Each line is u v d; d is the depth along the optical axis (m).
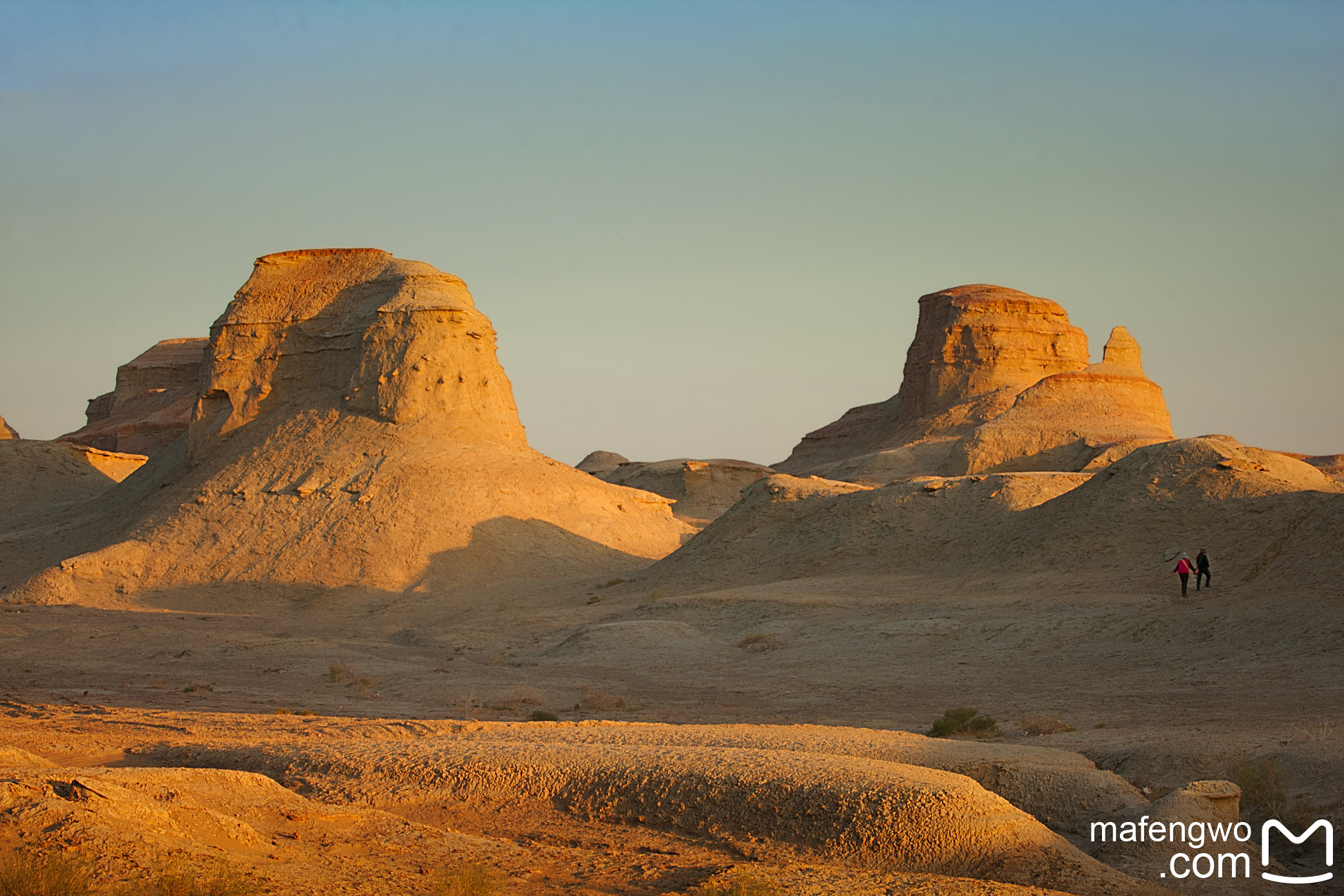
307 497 85.19
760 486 76.12
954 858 13.65
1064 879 13.22
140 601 77.06
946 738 23.92
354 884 12.02
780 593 55.44
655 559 89.94
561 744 19.66
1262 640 35.72
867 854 13.91
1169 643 37.72
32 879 10.48
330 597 75.81
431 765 18.17
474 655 50.69
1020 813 14.63
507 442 95.06
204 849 12.50
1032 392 127.69
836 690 35.84
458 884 11.98
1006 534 59.62
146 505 92.62
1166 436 119.50
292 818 15.24
